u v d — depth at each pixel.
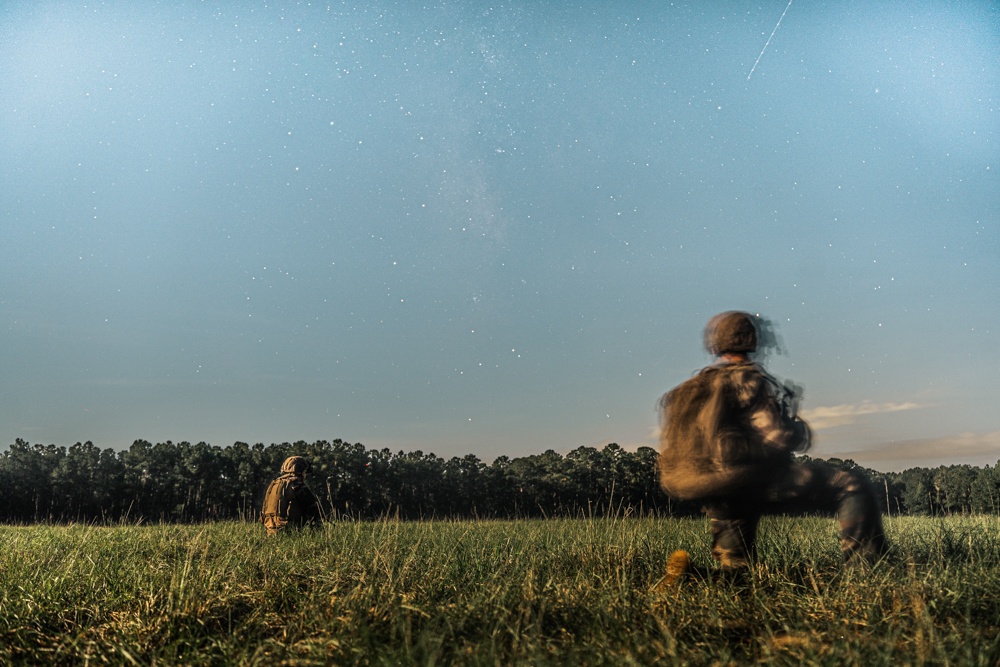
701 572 3.25
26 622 2.90
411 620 2.63
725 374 3.42
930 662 1.94
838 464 3.50
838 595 2.73
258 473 43.44
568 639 2.41
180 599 2.94
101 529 7.89
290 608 3.12
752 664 2.09
